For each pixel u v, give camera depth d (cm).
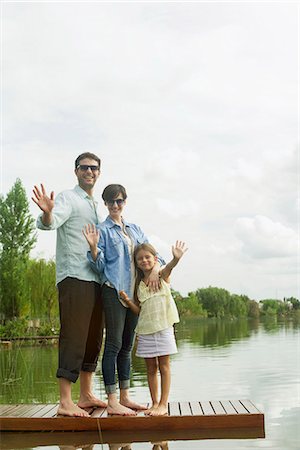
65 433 560
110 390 575
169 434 548
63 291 578
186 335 2938
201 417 561
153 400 588
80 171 608
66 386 573
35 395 936
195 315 5966
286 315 6819
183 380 1061
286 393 879
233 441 520
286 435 548
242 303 6625
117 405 575
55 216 559
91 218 597
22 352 2112
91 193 615
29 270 3434
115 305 574
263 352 1688
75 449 502
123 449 499
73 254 580
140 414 576
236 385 984
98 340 606
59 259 586
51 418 564
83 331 576
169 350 580
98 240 578
